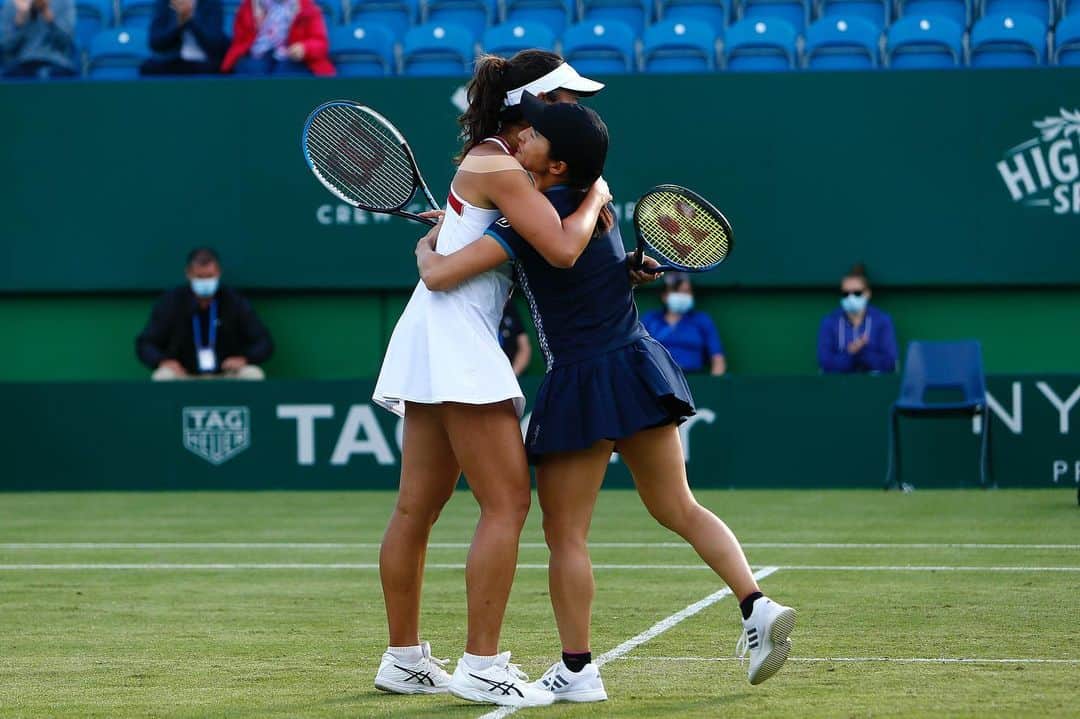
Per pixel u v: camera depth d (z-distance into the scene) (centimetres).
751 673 892
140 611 1288
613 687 939
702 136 2545
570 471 894
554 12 2836
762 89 2534
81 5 2922
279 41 2653
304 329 2678
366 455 2533
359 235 2605
